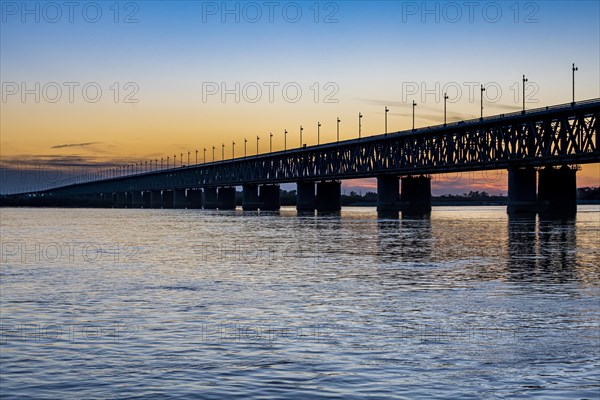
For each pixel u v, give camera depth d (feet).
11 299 104.32
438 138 543.39
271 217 581.94
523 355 66.90
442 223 417.90
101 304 99.09
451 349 69.62
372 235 286.05
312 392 56.03
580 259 170.09
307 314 90.17
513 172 469.57
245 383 58.54
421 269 148.25
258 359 66.18
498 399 53.93
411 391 56.08
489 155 488.44
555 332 77.41
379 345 71.67
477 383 57.98
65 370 62.90
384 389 56.59
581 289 113.80
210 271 145.79
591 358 65.67
